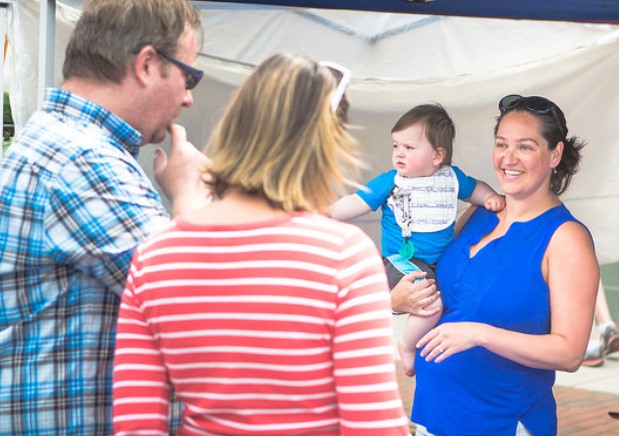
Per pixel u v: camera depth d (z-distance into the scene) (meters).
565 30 4.84
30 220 1.65
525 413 2.62
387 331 1.20
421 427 2.80
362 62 4.76
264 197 1.25
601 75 4.51
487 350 2.61
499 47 4.84
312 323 1.17
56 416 1.68
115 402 1.29
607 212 4.61
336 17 4.66
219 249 1.22
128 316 1.30
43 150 1.67
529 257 2.62
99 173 1.65
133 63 1.72
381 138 4.42
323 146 1.26
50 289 1.67
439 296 2.94
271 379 1.19
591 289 2.54
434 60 4.85
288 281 1.18
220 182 1.29
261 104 1.26
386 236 3.27
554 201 2.74
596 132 4.56
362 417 1.16
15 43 3.71
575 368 2.52
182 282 1.23
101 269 1.65
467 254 2.84
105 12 1.72
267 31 4.50
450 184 3.18
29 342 1.68
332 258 1.19
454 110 4.46
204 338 1.21
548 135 2.66
